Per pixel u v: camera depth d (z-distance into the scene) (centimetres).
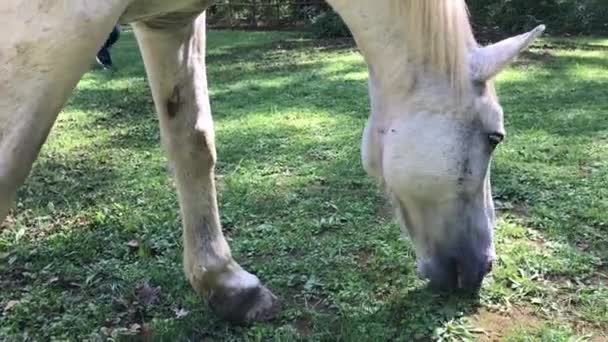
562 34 1352
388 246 368
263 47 1280
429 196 246
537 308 310
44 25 198
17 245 386
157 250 378
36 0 197
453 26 234
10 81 199
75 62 203
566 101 727
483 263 256
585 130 601
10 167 203
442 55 234
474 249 255
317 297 323
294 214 421
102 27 204
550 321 301
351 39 1371
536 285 328
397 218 263
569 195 440
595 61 1002
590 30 1359
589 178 475
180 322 299
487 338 288
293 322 303
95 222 415
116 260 366
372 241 377
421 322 295
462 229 252
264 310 303
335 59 1082
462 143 239
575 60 1009
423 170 239
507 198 441
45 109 204
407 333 288
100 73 977
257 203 440
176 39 273
